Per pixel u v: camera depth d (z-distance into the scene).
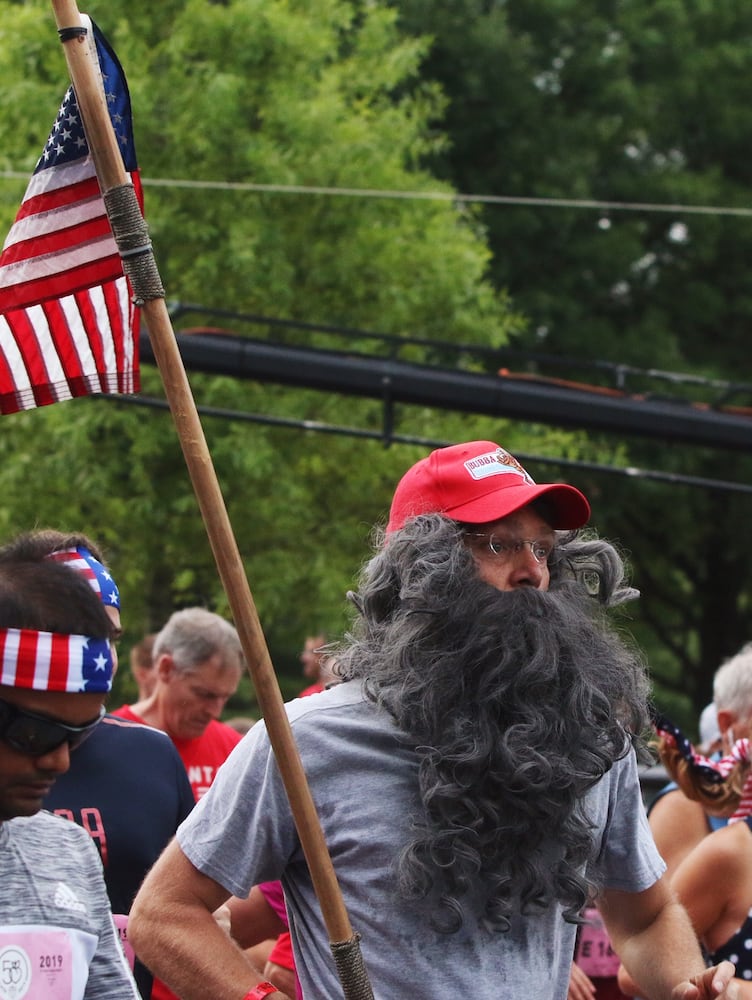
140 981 6.49
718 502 34.03
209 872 4.72
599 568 5.32
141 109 21.52
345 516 23.30
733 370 34.41
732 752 7.16
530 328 32.44
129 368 5.00
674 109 34.56
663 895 5.29
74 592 3.88
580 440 25.45
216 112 21.42
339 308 23.33
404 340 16.23
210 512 4.36
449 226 24.58
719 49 34.62
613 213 33.94
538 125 33.19
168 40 22.50
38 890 4.06
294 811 4.36
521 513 5.05
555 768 4.54
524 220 32.44
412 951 4.51
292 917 4.82
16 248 4.97
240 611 4.36
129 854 6.52
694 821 8.04
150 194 21.92
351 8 24.86
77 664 3.82
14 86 21.03
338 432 16.39
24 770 3.85
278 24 22.19
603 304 34.44
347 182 22.75
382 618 5.00
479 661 4.63
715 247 34.50
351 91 24.28
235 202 22.20
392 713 4.66
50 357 4.96
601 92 33.94
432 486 5.11
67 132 4.97
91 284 4.98
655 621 37.88
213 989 4.58
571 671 4.72
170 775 6.83
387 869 4.54
